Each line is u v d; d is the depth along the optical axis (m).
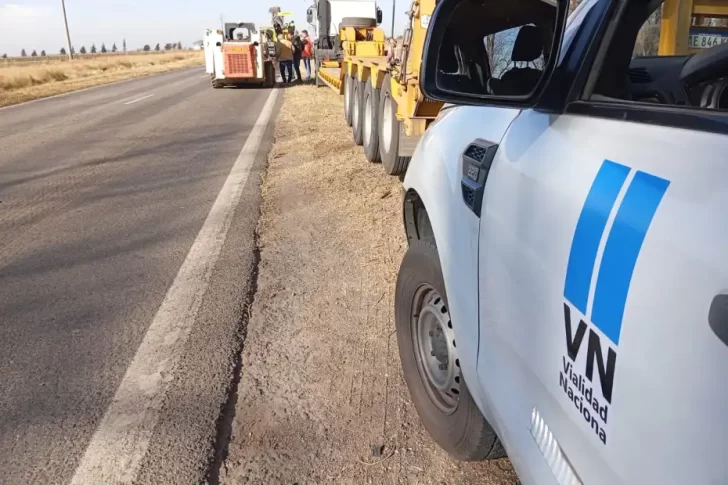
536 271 1.60
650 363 1.12
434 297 2.71
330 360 3.53
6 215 6.57
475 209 2.06
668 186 1.18
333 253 5.21
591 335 1.32
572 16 1.89
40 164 9.41
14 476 2.62
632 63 2.20
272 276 4.75
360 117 9.80
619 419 1.21
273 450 2.79
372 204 6.57
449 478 2.60
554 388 1.51
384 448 2.79
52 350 3.66
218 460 2.73
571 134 1.62
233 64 23.89
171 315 4.10
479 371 2.06
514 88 2.15
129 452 2.76
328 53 22.11
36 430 2.92
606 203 1.33
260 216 6.31
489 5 2.04
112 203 6.95
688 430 1.03
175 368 3.45
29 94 23.88
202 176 8.21
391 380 3.33
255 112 15.75
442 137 2.65
